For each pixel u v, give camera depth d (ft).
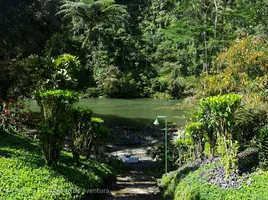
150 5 137.90
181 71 100.73
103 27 107.96
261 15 41.75
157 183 22.93
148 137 48.16
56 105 16.80
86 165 20.71
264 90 23.12
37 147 20.67
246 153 18.11
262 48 27.14
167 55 110.22
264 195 13.28
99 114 70.03
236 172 15.58
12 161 15.76
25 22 42.98
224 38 43.86
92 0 54.65
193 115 27.71
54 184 14.32
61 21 52.01
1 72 29.09
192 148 23.77
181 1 48.34
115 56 115.55
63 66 32.78
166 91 103.50
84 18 55.11
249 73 26.27
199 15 48.21
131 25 128.57
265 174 15.11
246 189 14.25
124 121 61.82
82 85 103.76
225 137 16.35
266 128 17.43
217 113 16.30
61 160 19.61
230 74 26.66
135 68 116.98
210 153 19.81
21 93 30.73
